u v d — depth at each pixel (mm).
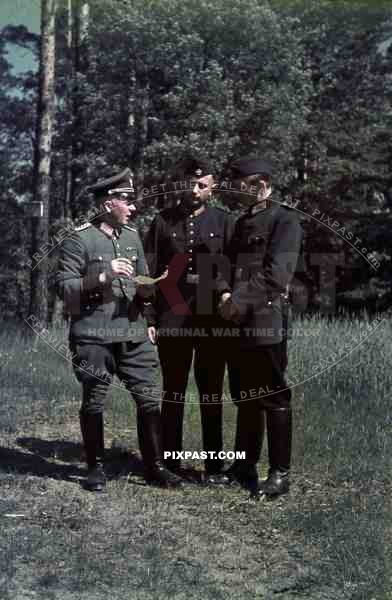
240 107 17688
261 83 18078
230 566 4074
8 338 10523
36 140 14453
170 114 17891
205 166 5332
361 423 6234
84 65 20281
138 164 17734
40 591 3729
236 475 5367
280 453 5066
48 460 5707
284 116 17953
